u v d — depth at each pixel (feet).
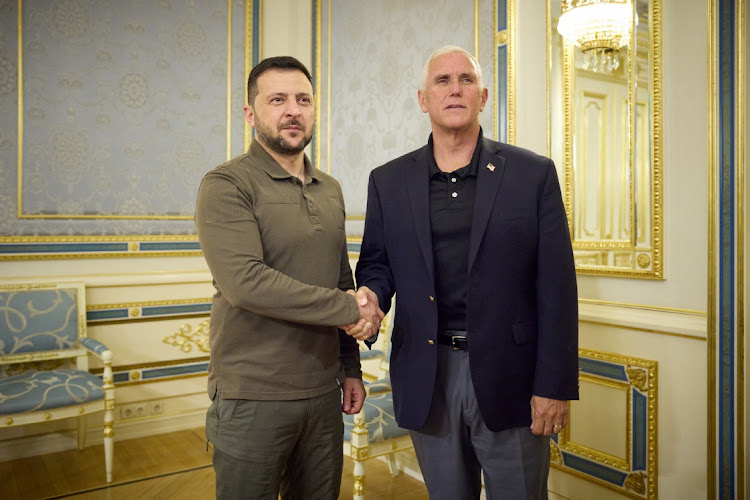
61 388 9.37
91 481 9.68
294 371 5.11
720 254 6.36
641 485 7.29
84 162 11.43
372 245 5.82
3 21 10.69
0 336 10.08
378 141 11.27
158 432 11.99
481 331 5.03
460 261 5.20
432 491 5.41
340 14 12.16
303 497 5.50
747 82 6.15
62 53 11.18
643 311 7.34
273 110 5.22
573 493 8.16
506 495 5.19
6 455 10.60
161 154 12.16
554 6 8.20
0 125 10.71
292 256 5.18
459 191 5.25
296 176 5.42
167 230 12.26
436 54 5.30
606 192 7.72
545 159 5.23
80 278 11.16
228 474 5.08
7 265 10.84
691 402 6.84
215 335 5.24
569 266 5.08
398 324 5.47
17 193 10.86
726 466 6.40
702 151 6.73
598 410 7.79
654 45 7.10
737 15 6.19
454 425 5.29
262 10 13.10
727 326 6.32
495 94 8.81
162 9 12.10
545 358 4.99
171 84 12.23
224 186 4.99
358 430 7.63
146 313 11.78
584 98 7.91
